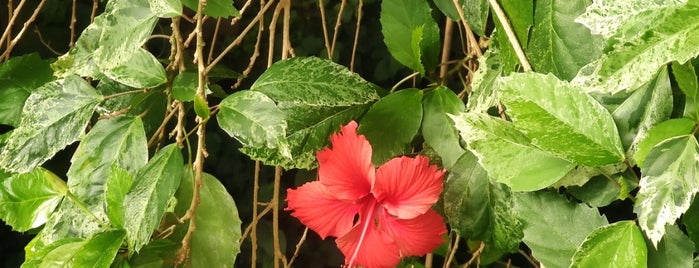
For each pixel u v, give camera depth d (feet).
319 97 2.13
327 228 2.11
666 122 1.88
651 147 1.87
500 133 1.95
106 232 2.10
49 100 2.19
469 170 2.26
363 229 2.07
